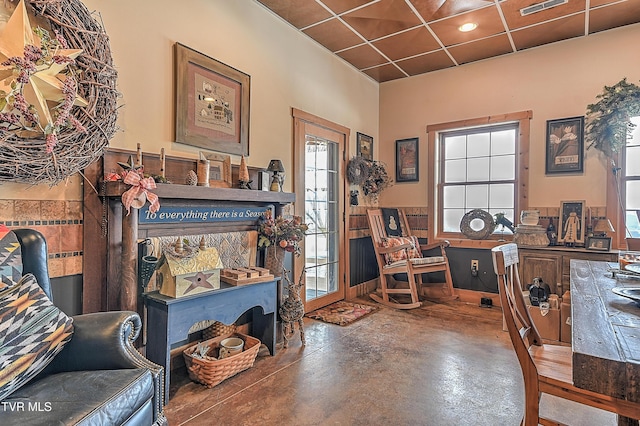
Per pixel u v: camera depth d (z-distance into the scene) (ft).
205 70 8.56
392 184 15.85
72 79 5.30
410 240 14.23
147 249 7.11
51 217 6.08
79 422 3.54
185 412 6.21
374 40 12.16
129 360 4.74
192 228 8.02
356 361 8.29
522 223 12.16
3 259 4.69
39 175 5.31
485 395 6.77
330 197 13.34
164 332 6.56
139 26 7.30
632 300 4.43
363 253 15.16
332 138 13.24
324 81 12.76
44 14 5.28
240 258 8.99
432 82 14.84
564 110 12.16
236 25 9.41
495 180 13.79
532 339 5.52
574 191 11.98
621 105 10.18
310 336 9.97
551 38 11.98
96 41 5.79
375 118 15.90
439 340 9.61
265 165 10.32
